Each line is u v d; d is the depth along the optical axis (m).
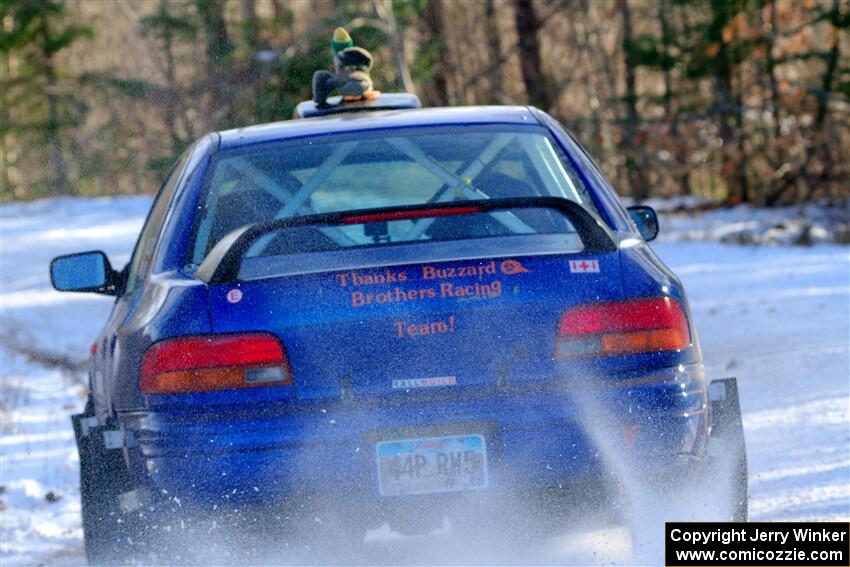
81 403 37.88
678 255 82.06
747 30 131.00
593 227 16.34
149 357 16.09
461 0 177.75
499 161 19.02
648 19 161.88
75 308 62.56
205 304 16.02
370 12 102.88
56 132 169.88
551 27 182.88
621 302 16.19
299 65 101.25
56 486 27.88
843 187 131.75
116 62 184.75
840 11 129.38
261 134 19.58
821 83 135.38
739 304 53.53
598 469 15.84
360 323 15.81
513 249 16.84
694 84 139.00
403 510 15.72
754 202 136.12
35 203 128.75
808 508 21.66
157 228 19.11
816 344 40.97
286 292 15.95
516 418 15.70
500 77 170.38
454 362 15.83
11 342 50.16
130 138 162.00
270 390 15.77
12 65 174.12
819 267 66.19
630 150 136.00
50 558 22.41
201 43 113.44
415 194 18.67
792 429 28.80
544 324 15.97
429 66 116.31
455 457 15.70
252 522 15.75
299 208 18.41
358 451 15.62
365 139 19.17
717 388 17.52
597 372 16.00
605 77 167.00
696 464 16.25
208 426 15.69
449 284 15.95
